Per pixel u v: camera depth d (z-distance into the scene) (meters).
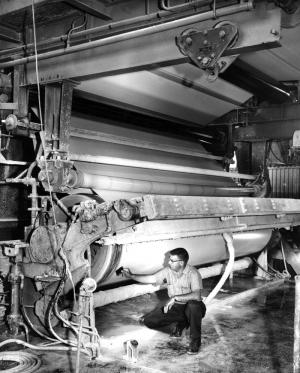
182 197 4.00
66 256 4.17
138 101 5.73
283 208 5.62
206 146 7.67
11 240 4.95
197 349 3.98
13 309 4.43
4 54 4.87
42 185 4.56
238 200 4.79
